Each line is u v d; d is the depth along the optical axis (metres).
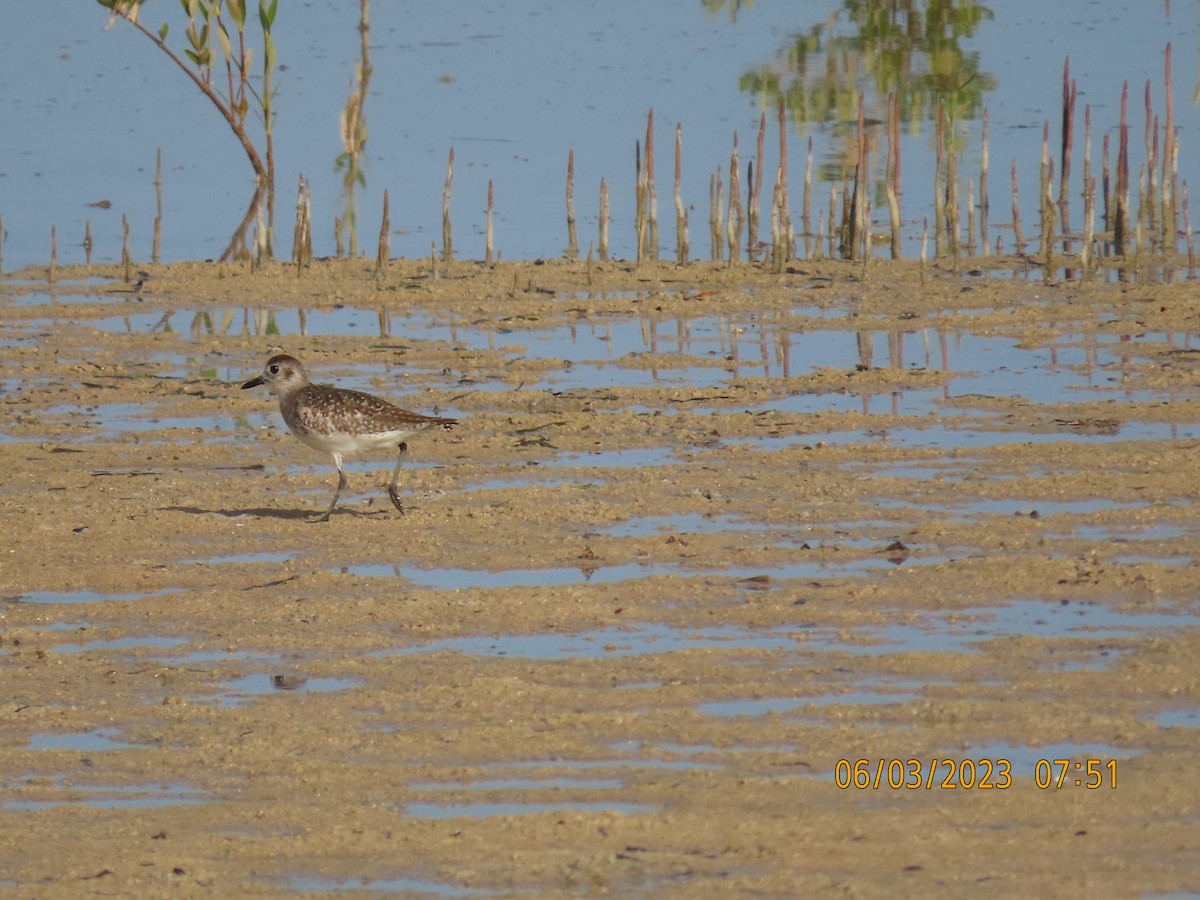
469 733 10.91
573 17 46.75
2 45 43.62
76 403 20.31
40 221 30.58
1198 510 15.15
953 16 45.22
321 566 14.41
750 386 20.48
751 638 12.49
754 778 10.15
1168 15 44.53
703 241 29.39
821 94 37.75
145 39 44.09
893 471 16.83
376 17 46.69
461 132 36.00
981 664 11.82
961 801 9.77
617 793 10.03
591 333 23.61
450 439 18.41
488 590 13.49
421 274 27.06
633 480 16.70
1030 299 24.70
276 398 20.39
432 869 9.14
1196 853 9.08
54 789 10.34
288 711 11.41
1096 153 33.12
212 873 9.17
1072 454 17.09
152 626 13.08
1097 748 10.45
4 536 15.24
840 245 28.27
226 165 34.38
